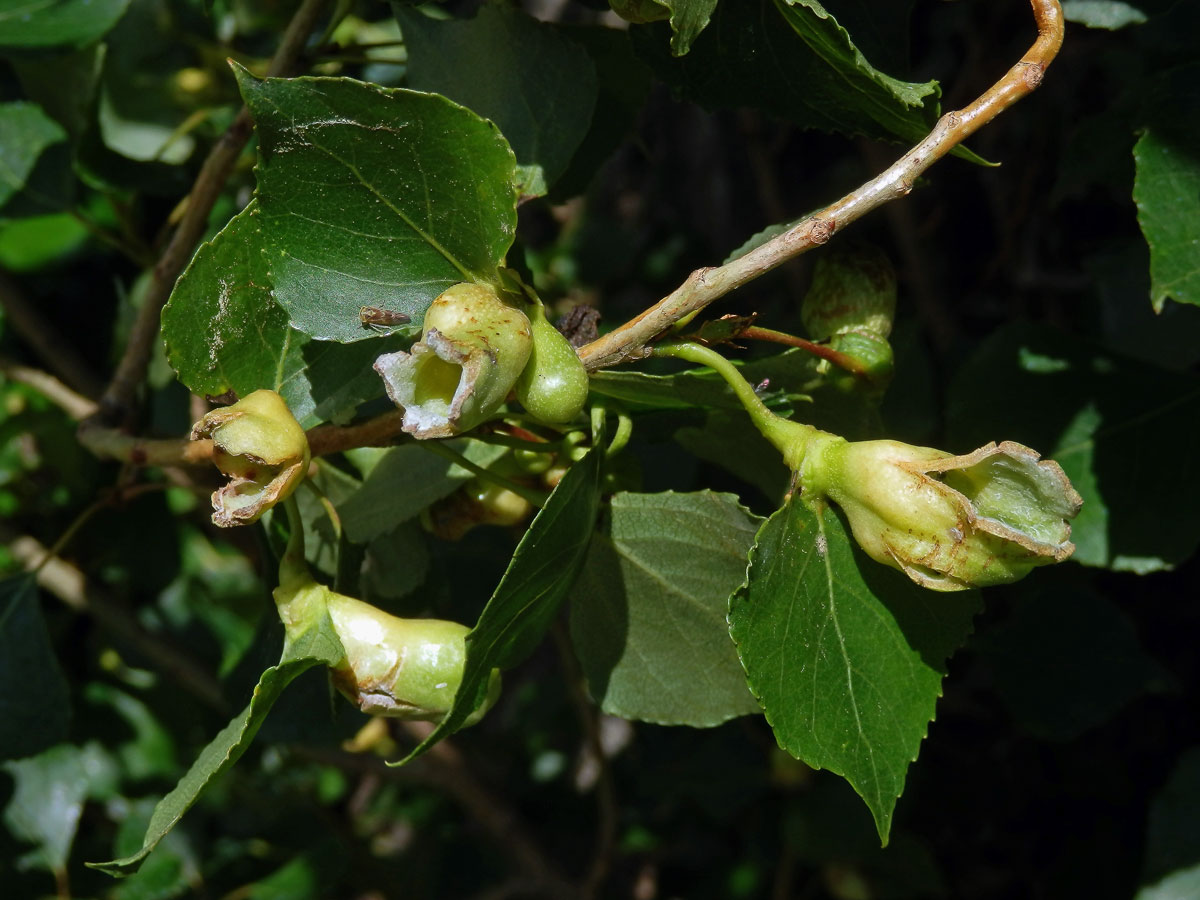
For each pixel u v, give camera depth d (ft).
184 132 1.16
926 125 0.86
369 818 1.83
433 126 0.80
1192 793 1.06
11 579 1.06
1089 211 1.47
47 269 1.37
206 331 0.85
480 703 0.83
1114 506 1.01
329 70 1.15
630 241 1.67
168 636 1.36
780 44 0.88
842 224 0.80
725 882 1.65
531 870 1.54
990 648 1.16
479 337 0.78
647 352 0.82
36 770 1.26
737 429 0.91
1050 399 1.03
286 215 0.82
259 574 1.38
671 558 0.89
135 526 1.25
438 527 0.96
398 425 0.87
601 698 0.92
